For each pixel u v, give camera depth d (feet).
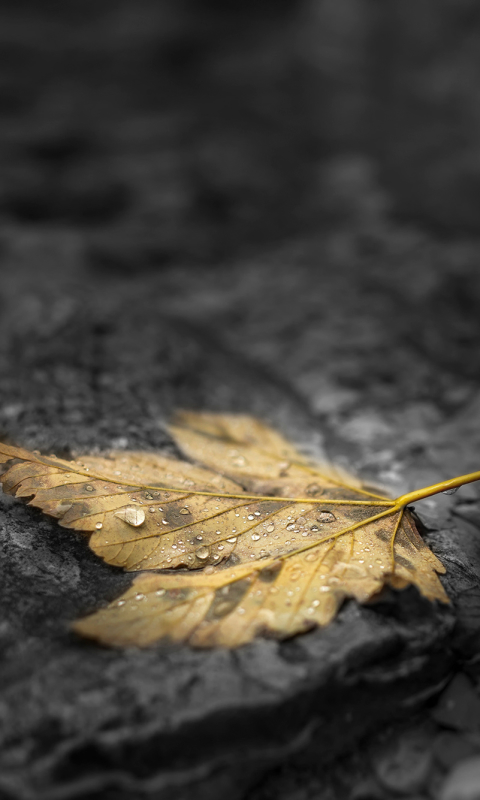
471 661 1.40
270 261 2.73
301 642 1.37
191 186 3.50
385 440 1.67
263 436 1.62
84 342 1.77
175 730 1.33
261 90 5.26
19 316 1.81
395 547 1.42
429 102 4.41
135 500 1.44
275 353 1.90
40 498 1.43
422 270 2.44
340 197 3.45
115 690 1.34
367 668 1.37
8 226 2.97
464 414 1.71
